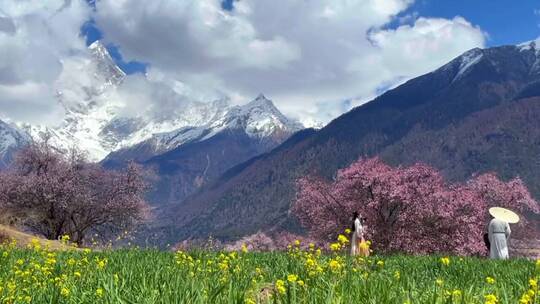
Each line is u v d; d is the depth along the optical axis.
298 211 50.28
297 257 10.31
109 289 5.51
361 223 19.48
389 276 7.79
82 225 55.59
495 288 6.46
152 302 4.97
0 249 12.95
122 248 15.39
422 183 46.00
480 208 45.50
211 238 15.46
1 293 5.81
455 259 12.80
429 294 5.34
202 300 4.82
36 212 52.47
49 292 5.77
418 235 43.78
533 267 9.59
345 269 7.88
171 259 11.28
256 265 9.85
